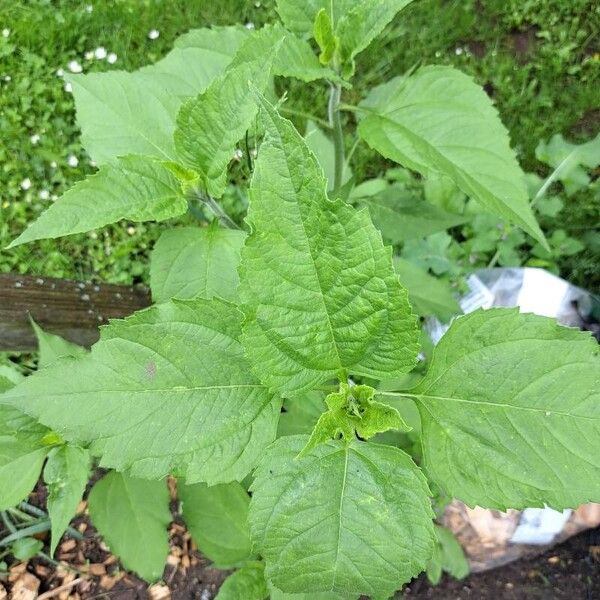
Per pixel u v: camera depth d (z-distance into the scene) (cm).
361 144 103
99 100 48
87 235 99
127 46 110
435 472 36
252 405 36
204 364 36
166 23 111
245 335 32
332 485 34
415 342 33
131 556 59
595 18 110
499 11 111
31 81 107
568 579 81
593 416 34
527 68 107
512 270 87
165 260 46
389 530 34
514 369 35
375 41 109
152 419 35
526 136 105
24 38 108
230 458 36
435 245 90
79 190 43
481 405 36
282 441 35
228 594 58
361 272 31
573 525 80
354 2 51
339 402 35
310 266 31
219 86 40
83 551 83
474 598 81
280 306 32
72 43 110
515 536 80
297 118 104
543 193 96
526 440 35
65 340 62
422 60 109
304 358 34
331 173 79
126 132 48
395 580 33
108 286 64
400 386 60
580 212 98
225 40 56
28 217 101
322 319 33
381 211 74
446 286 82
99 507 59
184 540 84
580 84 108
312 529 34
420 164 48
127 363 35
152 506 60
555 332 35
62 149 104
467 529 79
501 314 35
